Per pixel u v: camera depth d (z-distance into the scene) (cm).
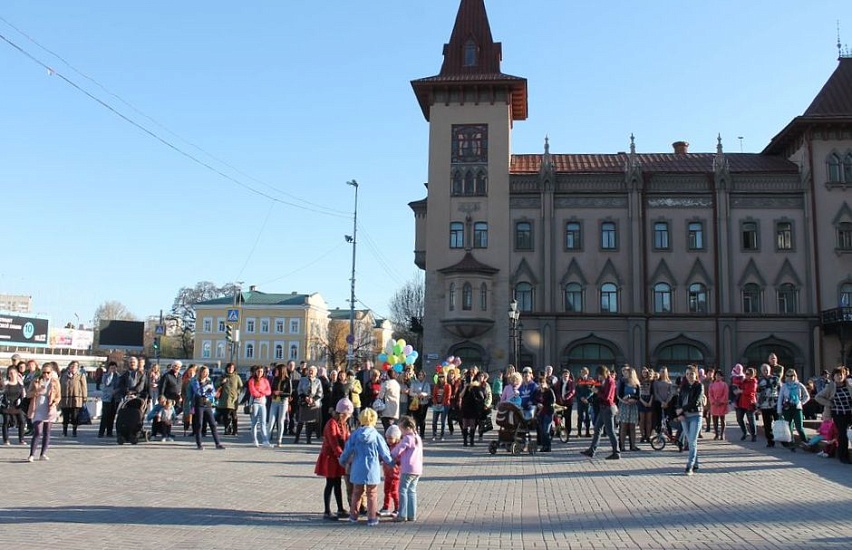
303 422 2338
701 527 1084
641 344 5262
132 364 2388
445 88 5541
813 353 5200
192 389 2123
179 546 947
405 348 2786
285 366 2283
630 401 2202
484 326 5266
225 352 11006
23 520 1082
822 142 5378
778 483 1518
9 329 7975
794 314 5247
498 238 5422
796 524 1098
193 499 1291
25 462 1752
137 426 2197
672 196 5428
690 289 5347
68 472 1589
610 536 1029
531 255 5406
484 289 5334
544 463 1912
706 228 5391
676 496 1366
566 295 5388
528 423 2142
